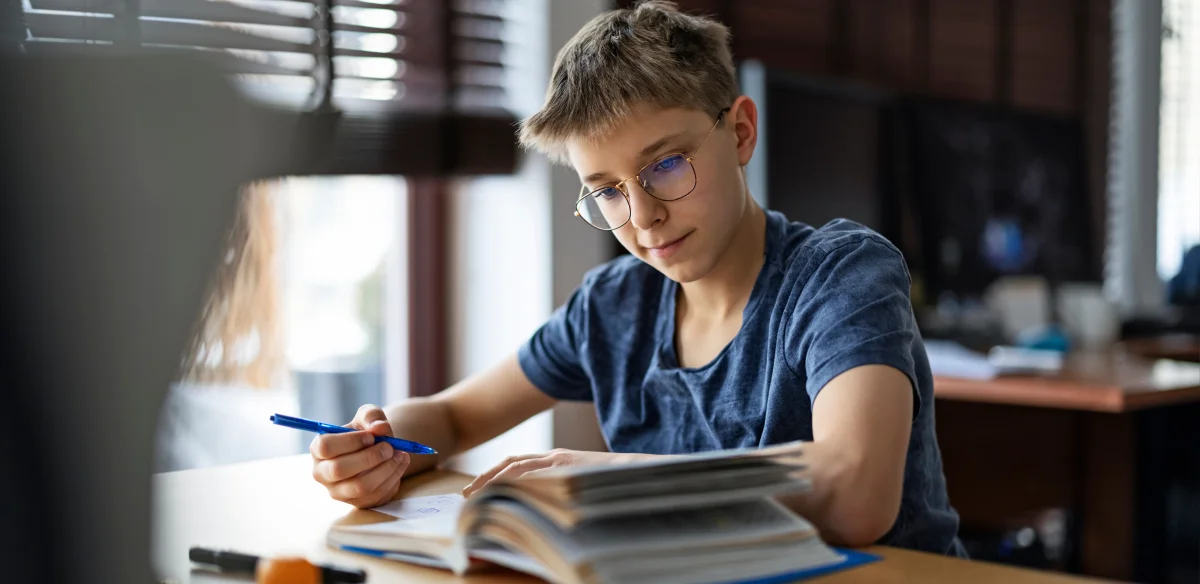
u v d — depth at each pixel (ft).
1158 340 10.21
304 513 3.14
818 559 2.41
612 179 3.41
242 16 5.53
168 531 2.81
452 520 2.71
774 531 2.42
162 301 1.39
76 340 1.36
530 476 2.33
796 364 3.38
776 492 2.41
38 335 1.35
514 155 6.95
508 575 2.43
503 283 7.25
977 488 7.51
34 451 1.36
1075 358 8.10
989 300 9.59
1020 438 7.69
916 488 3.45
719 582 2.22
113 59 1.37
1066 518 8.38
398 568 2.50
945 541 3.60
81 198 1.35
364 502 3.18
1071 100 12.52
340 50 6.08
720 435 3.64
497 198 7.27
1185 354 9.73
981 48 11.15
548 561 2.16
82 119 1.35
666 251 3.44
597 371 4.08
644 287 4.08
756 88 7.30
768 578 2.29
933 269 9.35
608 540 2.21
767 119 7.29
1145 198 13.48
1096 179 12.96
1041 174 10.78
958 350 7.65
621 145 3.33
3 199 1.34
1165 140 13.78
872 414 2.82
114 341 1.38
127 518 1.42
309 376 6.87
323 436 3.24
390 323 7.44
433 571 2.47
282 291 6.60
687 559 2.24
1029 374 6.86
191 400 5.96
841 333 3.09
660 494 2.28
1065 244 11.12
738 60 8.48
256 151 1.48
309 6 5.92
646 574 2.16
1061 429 7.83
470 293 7.46
